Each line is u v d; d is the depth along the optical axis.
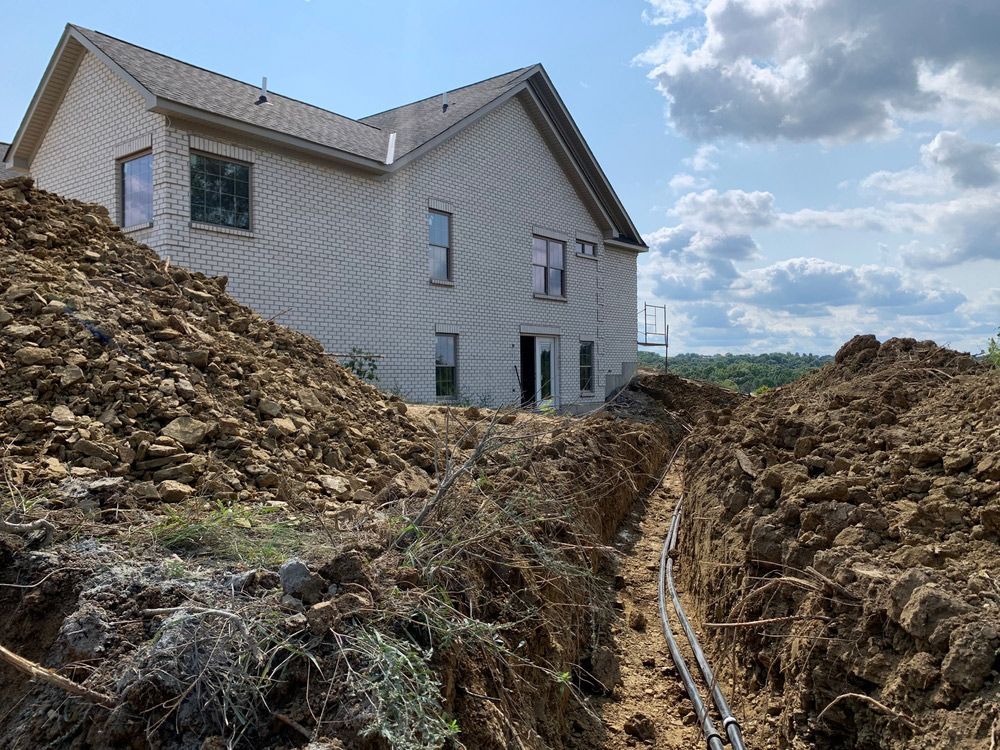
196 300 7.03
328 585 3.17
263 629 2.80
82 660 2.72
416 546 3.75
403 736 2.40
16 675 2.82
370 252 14.06
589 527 6.61
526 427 6.63
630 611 6.24
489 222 16.98
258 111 12.67
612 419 12.30
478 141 16.62
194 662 2.68
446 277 16.02
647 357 32.06
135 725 2.48
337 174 13.42
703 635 5.56
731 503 5.89
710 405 19.66
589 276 20.67
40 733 2.53
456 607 3.52
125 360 5.22
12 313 5.30
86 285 6.08
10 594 3.15
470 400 16.25
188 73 12.80
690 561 6.87
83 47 12.18
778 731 3.96
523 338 19.00
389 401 7.94
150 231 11.19
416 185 15.02
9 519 3.51
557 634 4.59
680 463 13.70
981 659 2.92
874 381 6.50
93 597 2.98
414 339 15.03
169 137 10.96
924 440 4.88
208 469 4.65
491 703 3.24
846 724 3.52
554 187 19.19
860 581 3.75
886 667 3.38
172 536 3.67
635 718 4.44
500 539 4.42
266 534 3.93
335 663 2.70
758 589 4.36
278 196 12.45
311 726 2.50
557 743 3.97
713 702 4.55
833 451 5.38
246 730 2.51
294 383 6.55
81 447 4.35
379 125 17.98
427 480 6.01
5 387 4.63
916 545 3.90
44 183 13.78
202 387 5.49
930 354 6.84
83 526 3.61
